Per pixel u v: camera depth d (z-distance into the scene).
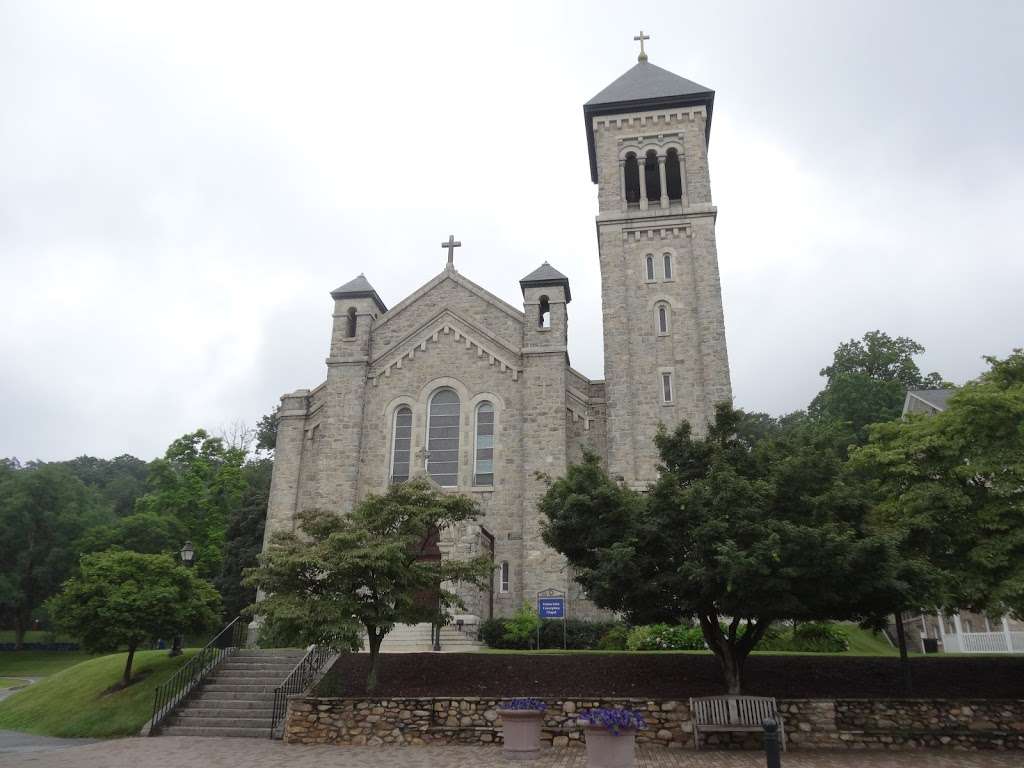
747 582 16.25
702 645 24.83
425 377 37.25
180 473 61.78
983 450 19.33
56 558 61.25
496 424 35.69
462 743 18.39
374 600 20.22
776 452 19.44
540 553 32.41
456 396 37.03
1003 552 17.78
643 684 19.66
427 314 38.62
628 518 18.08
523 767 14.96
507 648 28.11
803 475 17.91
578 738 17.80
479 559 21.75
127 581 25.73
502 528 33.88
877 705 17.39
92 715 23.00
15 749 18.66
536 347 36.09
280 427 37.75
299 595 20.02
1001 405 19.14
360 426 36.53
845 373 60.69
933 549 18.89
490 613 31.92
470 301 38.41
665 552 18.02
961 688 18.75
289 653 24.69
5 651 63.16
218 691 22.67
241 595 48.50
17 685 44.06
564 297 37.19
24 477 64.62
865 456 20.72
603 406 36.03
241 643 29.61
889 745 16.86
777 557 15.79
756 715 16.91
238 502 56.81
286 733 19.12
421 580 20.75
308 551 20.33
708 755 16.08
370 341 38.47
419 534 21.78
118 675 26.20
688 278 37.62
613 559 16.86
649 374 36.09
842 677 19.66
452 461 35.84
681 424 20.36
